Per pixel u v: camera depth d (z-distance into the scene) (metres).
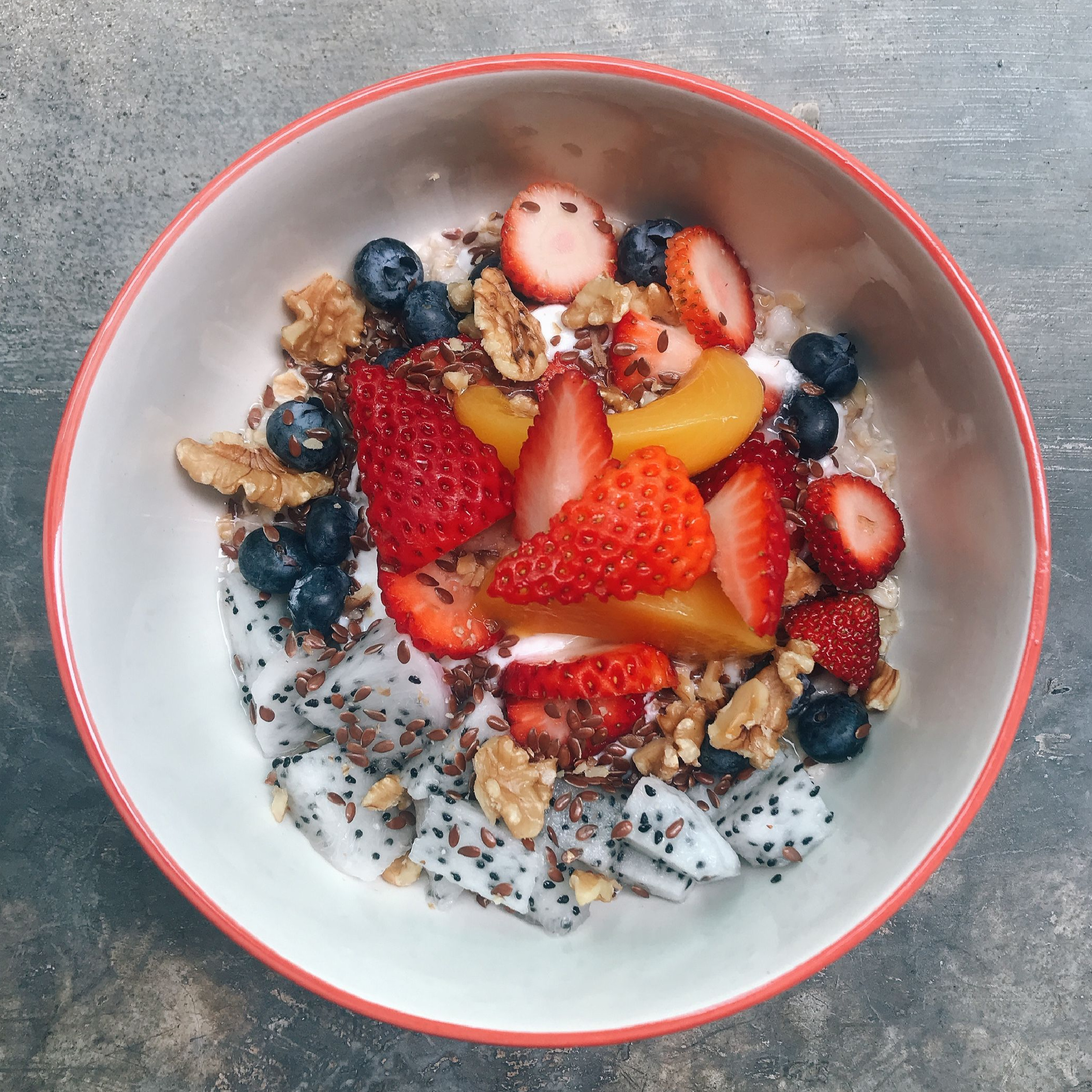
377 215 0.30
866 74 0.33
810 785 0.29
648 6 0.33
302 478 0.30
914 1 0.33
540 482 0.28
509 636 0.29
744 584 0.28
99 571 0.28
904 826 0.28
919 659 0.30
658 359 0.30
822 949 0.28
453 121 0.29
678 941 0.29
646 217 0.31
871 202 0.28
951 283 0.27
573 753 0.29
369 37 0.33
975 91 0.33
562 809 0.29
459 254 0.31
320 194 0.29
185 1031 0.34
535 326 0.30
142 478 0.29
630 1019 0.28
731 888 0.30
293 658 0.29
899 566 0.31
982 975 0.34
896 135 0.33
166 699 0.30
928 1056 0.34
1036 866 0.34
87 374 0.27
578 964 0.29
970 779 0.27
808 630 0.29
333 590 0.29
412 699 0.29
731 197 0.30
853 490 0.29
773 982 0.28
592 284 0.30
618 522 0.27
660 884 0.29
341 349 0.31
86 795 0.34
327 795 0.29
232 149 0.33
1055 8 0.33
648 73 0.27
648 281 0.30
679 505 0.27
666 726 0.30
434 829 0.29
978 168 0.33
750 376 0.29
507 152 0.30
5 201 0.33
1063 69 0.33
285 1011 0.34
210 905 0.28
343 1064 0.34
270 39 0.33
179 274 0.28
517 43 0.33
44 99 0.33
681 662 0.30
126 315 0.28
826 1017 0.34
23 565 0.34
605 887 0.29
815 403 0.30
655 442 0.28
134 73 0.33
